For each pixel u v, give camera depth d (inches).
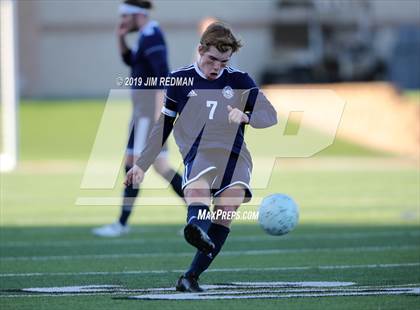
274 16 4313.5
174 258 1195.3
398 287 944.9
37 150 2942.9
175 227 1546.5
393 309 816.3
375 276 1026.1
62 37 4384.8
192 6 4429.1
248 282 984.9
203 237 812.0
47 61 4372.5
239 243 1349.7
